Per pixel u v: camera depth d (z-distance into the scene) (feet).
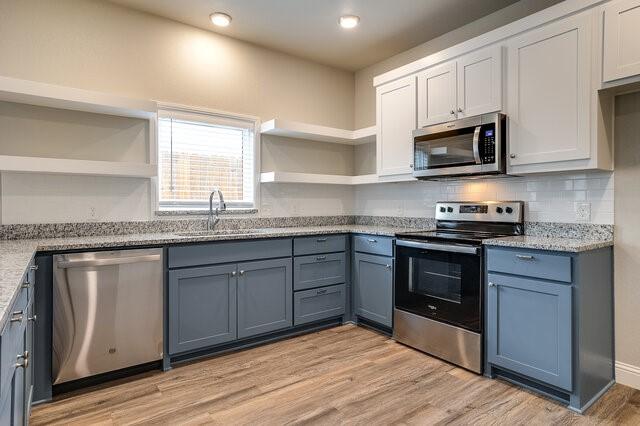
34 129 8.42
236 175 11.54
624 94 7.46
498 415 6.53
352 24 10.60
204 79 10.82
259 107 11.88
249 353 9.27
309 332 10.80
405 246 9.66
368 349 9.52
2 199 8.07
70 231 8.77
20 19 8.31
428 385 7.61
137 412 6.60
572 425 6.23
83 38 9.04
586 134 7.12
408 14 10.09
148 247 8.04
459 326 8.40
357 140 13.16
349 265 11.57
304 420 6.39
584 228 8.07
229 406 6.81
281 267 10.05
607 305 7.48
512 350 7.48
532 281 7.14
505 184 9.55
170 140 10.36
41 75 8.53
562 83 7.42
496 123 8.33
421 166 10.00
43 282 6.89
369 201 13.60
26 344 5.39
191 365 8.56
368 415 6.53
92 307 7.36
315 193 13.10
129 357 7.78
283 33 11.13
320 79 13.32
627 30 6.57
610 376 7.60
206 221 10.76
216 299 8.94
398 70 10.89
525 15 9.39
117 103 8.57
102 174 8.59
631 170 7.43
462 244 8.31
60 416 6.45
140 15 9.81
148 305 8.00
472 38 9.78
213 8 9.73
